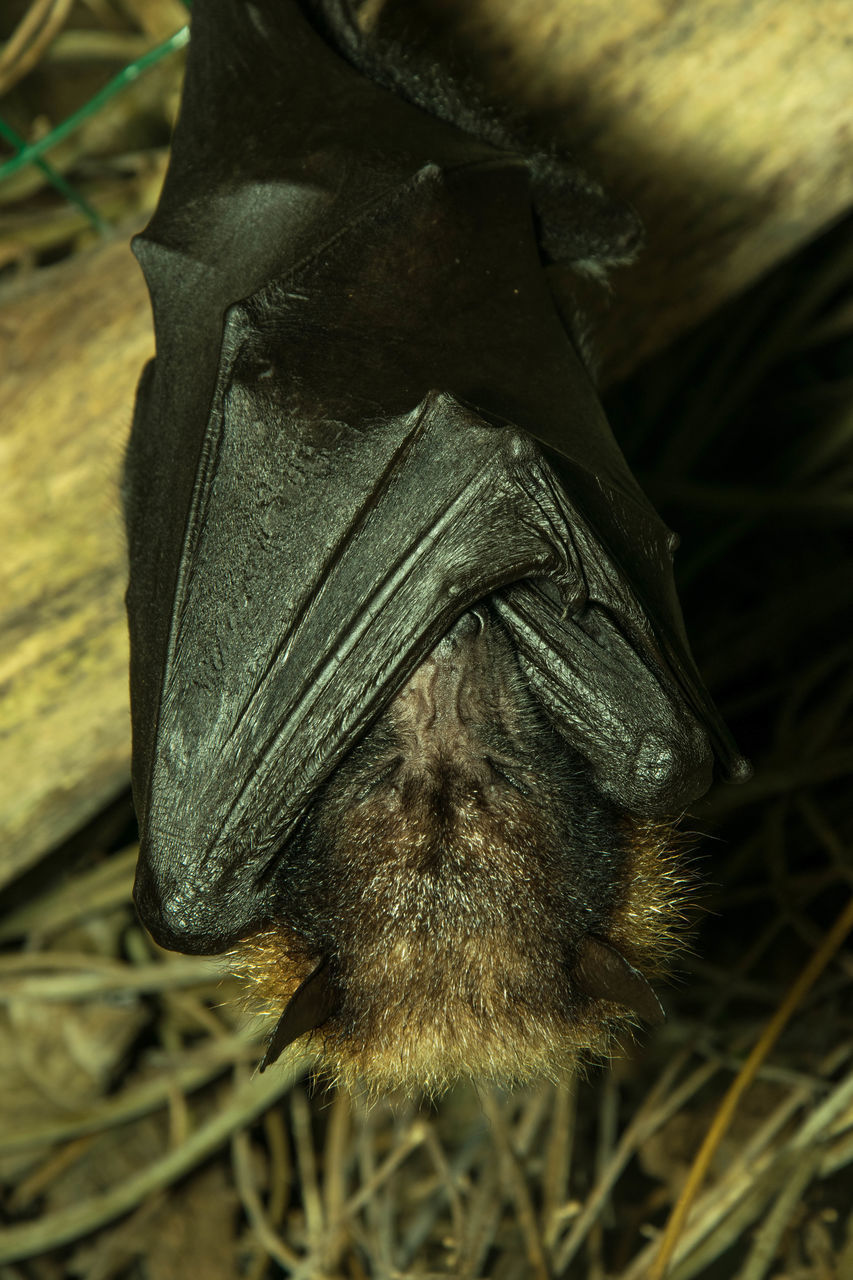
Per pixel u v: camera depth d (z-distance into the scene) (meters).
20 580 1.01
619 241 0.96
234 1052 1.11
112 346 1.00
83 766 1.03
